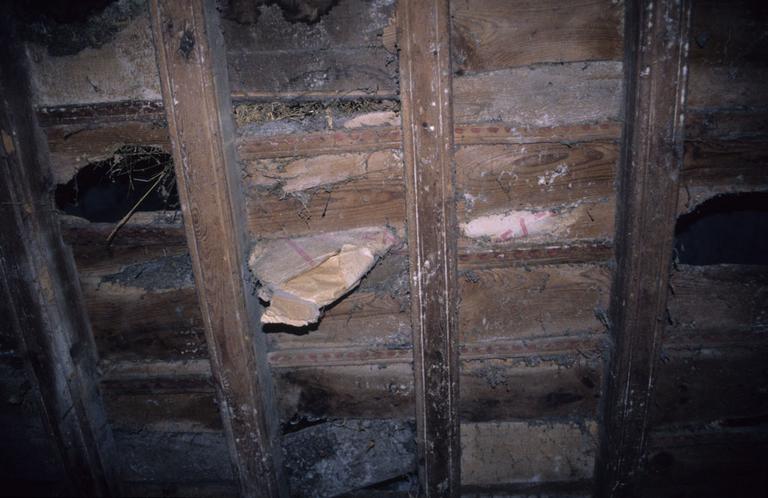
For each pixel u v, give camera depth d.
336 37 1.46
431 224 1.53
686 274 1.66
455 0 1.41
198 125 1.43
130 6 1.45
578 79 1.47
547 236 1.62
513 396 1.80
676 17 1.32
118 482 1.98
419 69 1.39
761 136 1.48
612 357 1.68
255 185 1.60
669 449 1.82
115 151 1.61
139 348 1.82
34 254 1.62
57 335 1.71
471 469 1.90
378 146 1.52
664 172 1.45
